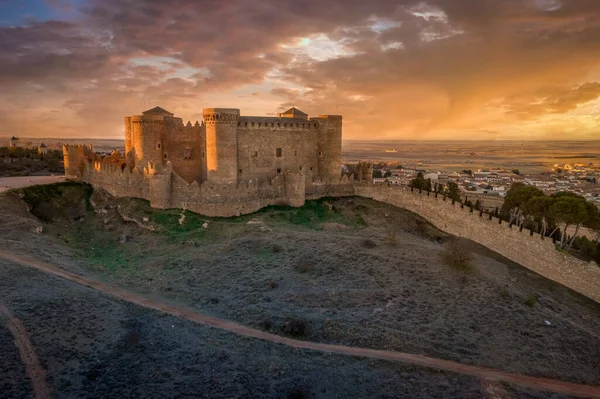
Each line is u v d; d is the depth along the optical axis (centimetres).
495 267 4606
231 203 5906
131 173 6362
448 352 2917
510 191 6047
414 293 3769
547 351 3066
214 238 5241
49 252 4541
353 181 7175
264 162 6812
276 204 6444
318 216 6222
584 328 3528
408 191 6469
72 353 2573
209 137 6247
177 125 6844
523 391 2550
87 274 4131
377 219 6109
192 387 2398
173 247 5038
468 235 5547
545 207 5122
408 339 3048
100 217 6028
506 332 3266
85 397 2206
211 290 3878
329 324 3192
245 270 4238
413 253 4659
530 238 4722
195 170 7031
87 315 3080
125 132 7300
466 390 2519
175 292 3841
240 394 2375
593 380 2775
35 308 3033
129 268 4506
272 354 2830
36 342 2617
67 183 7169
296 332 3100
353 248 4691
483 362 2833
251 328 3192
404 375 2647
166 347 2814
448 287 3916
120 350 2709
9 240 4656
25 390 2189
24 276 3653
